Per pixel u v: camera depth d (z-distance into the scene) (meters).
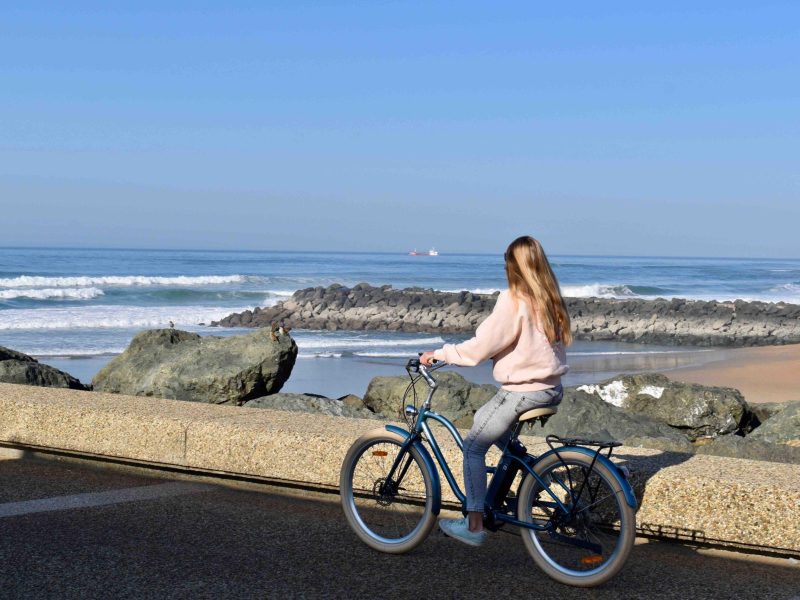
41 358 24.14
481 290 77.81
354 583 4.50
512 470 4.63
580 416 9.59
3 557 4.79
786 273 127.00
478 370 23.11
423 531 4.84
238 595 4.31
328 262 137.75
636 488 4.98
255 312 44.12
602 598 4.33
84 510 5.71
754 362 26.83
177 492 6.15
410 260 174.62
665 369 24.53
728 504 4.74
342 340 33.81
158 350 11.12
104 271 82.00
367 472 5.16
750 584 4.51
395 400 11.06
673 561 4.83
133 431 6.48
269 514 5.66
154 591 4.34
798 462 7.29
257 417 6.47
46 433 6.82
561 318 4.46
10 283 56.47
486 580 4.57
